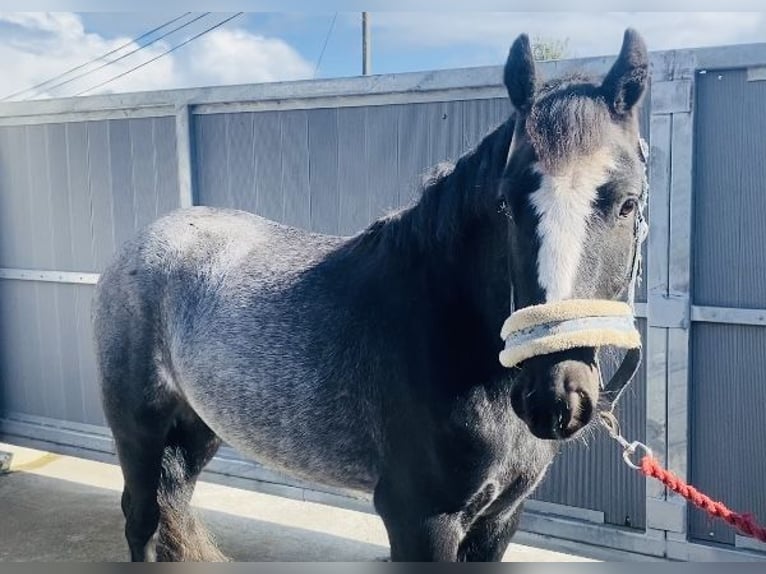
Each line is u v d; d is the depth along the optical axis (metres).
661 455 2.71
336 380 2.01
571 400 1.42
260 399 2.16
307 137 3.32
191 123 3.59
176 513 2.71
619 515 2.83
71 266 4.09
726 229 2.56
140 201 3.81
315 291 2.12
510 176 1.52
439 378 1.79
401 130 3.09
